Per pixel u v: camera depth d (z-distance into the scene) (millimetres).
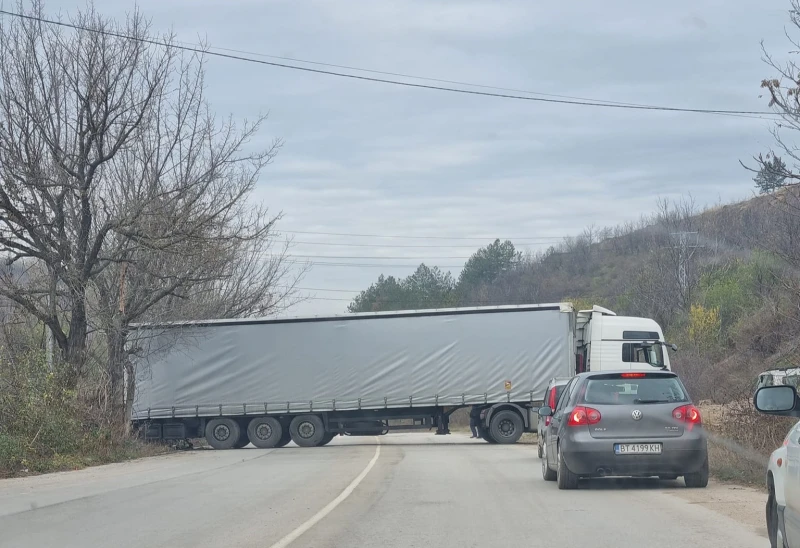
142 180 25188
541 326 27594
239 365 28469
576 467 12156
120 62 24094
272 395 28328
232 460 21859
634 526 9148
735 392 19812
